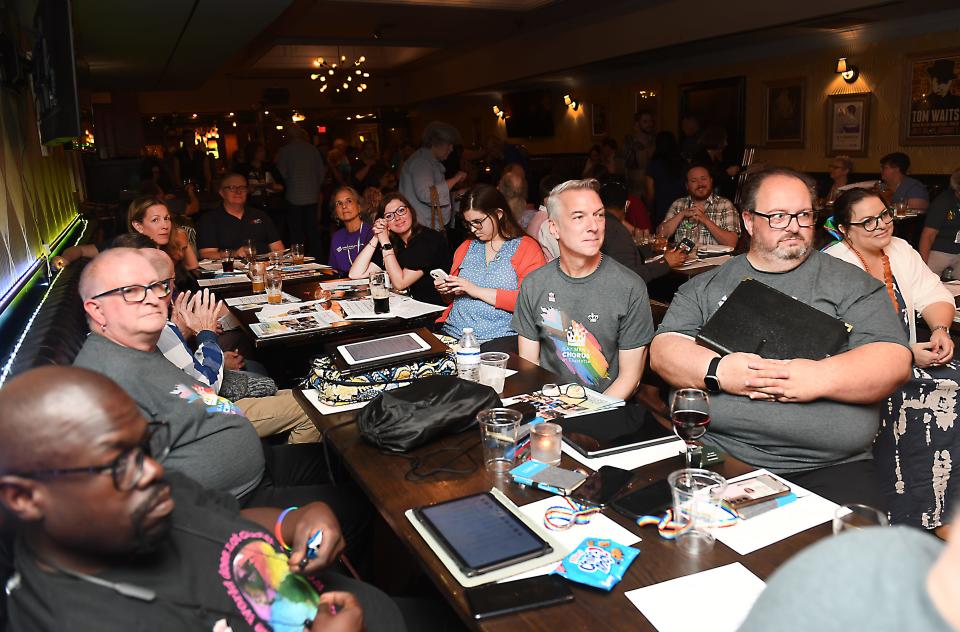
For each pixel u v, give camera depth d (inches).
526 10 375.2
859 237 103.3
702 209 201.0
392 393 77.6
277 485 96.0
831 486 74.9
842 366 73.2
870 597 23.9
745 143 406.0
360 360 87.3
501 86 555.8
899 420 101.6
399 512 60.4
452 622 62.1
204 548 47.1
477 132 673.6
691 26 348.5
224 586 46.7
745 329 79.7
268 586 49.6
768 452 79.1
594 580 48.3
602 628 44.3
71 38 113.7
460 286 124.2
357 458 71.9
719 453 68.1
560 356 102.2
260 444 81.4
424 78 650.2
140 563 42.6
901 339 77.4
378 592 60.3
